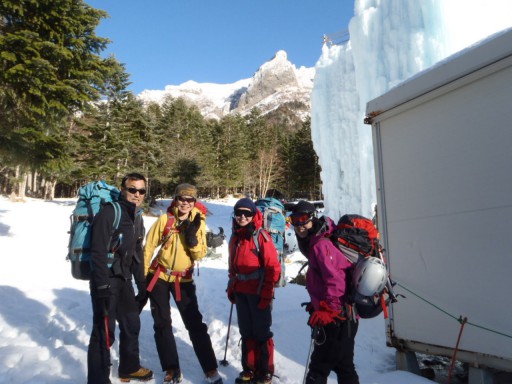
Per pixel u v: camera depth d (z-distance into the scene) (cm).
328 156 1553
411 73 1069
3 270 628
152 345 348
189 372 291
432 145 302
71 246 245
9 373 260
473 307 267
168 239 276
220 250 1076
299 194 4900
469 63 271
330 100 1546
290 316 430
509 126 249
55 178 2867
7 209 1728
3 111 937
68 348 309
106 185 259
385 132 350
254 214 275
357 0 1296
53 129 1024
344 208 1467
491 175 259
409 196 321
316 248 217
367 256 216
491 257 257
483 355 259
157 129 3994
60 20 955
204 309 473
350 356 216
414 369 321
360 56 1260
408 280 318
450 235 285
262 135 5603
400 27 1102
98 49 1081
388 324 332
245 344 271
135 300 271
